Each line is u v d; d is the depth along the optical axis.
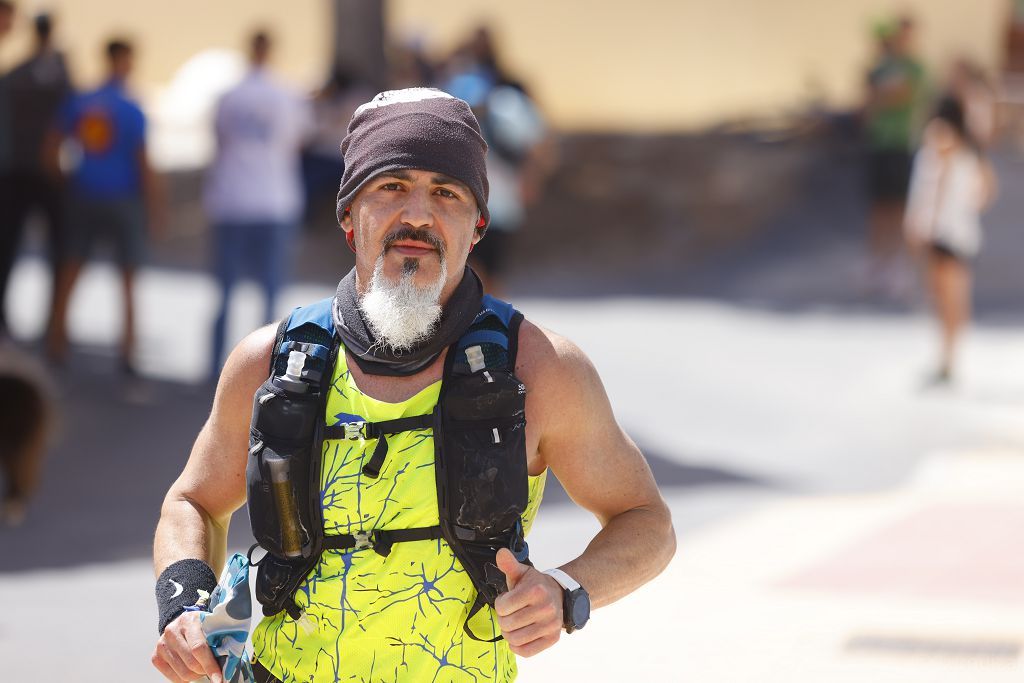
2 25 31.03
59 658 14.53
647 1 59.69
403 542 7.02
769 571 17.52
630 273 43.75
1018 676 13.61
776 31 58.75
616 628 15.47
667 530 7.64
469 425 7.00
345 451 7.04
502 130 29.88
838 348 33.31
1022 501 20.88
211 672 7.04
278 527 7.03
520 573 6.81
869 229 46.62
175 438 24.83
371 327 7.15
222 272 28.50
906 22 41.66
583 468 7.53
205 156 54.06
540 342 7.38
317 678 7.16
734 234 46.91
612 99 60.34
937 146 29.31
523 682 13.79
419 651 7.10
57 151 29.44
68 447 24.08
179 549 7.54
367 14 43.75
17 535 19.38
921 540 18.80
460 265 7.21
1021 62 63.03
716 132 54.88
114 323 35.25
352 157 7.23
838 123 53.09
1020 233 46.41
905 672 13.75
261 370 7.47
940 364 30.61
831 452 24.20
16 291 39.22
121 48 28.86
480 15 60.59
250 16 64.50
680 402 27.80
